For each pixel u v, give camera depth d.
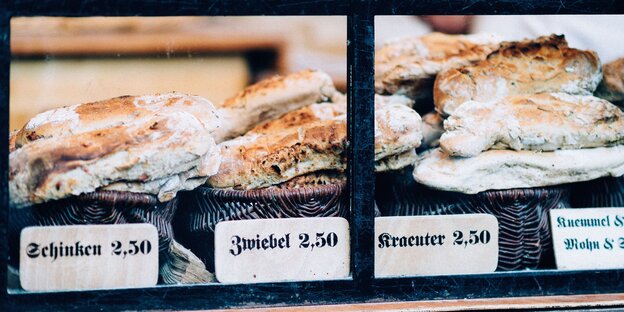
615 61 1.98
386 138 1.80
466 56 2.15
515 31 2.19
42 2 1.66
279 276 1.77
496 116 1.85
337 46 2.22
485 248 1.84
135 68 2.05
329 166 1.81
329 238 1.78
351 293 1.77
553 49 2.00
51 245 1.68
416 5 1.77
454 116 1.86
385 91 2.15
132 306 1.70
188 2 1.71
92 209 1.69
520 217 1.84
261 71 2.23
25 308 1.66
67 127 1.72
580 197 1.89
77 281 1.69
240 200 1.78
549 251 1.86
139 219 1.72
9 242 1.67
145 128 1.70
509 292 1.82
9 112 1.66
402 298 1.79
